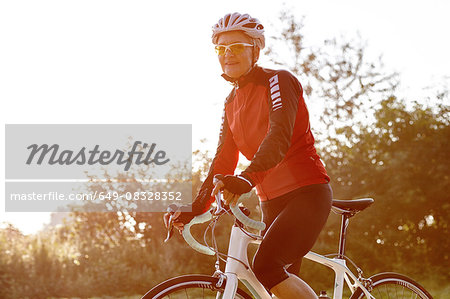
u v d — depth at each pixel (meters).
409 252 12.80
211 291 3.08
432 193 13.52
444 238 13.29
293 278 3.06
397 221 13.36
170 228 3.13
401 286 4.11
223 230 11.55
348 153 14.56
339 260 3.81
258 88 3.20
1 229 11.16
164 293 2.94
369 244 12.32
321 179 3.22
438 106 15.19
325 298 3.72
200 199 3.23
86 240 11.62
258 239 3.11
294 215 3.09
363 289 3.88
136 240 12.16
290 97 3.05
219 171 3.42
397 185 13.62
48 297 9.77
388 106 15.20
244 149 3.37
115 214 12.62
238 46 3.17
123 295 9.93
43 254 10.38
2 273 9.78
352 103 15.60
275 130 2.93
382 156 14.68
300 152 3.24
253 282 3.04
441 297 9.12
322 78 16.19
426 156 13.98
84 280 10.02
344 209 3.81
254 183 2.77
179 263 11.14
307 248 3.11
